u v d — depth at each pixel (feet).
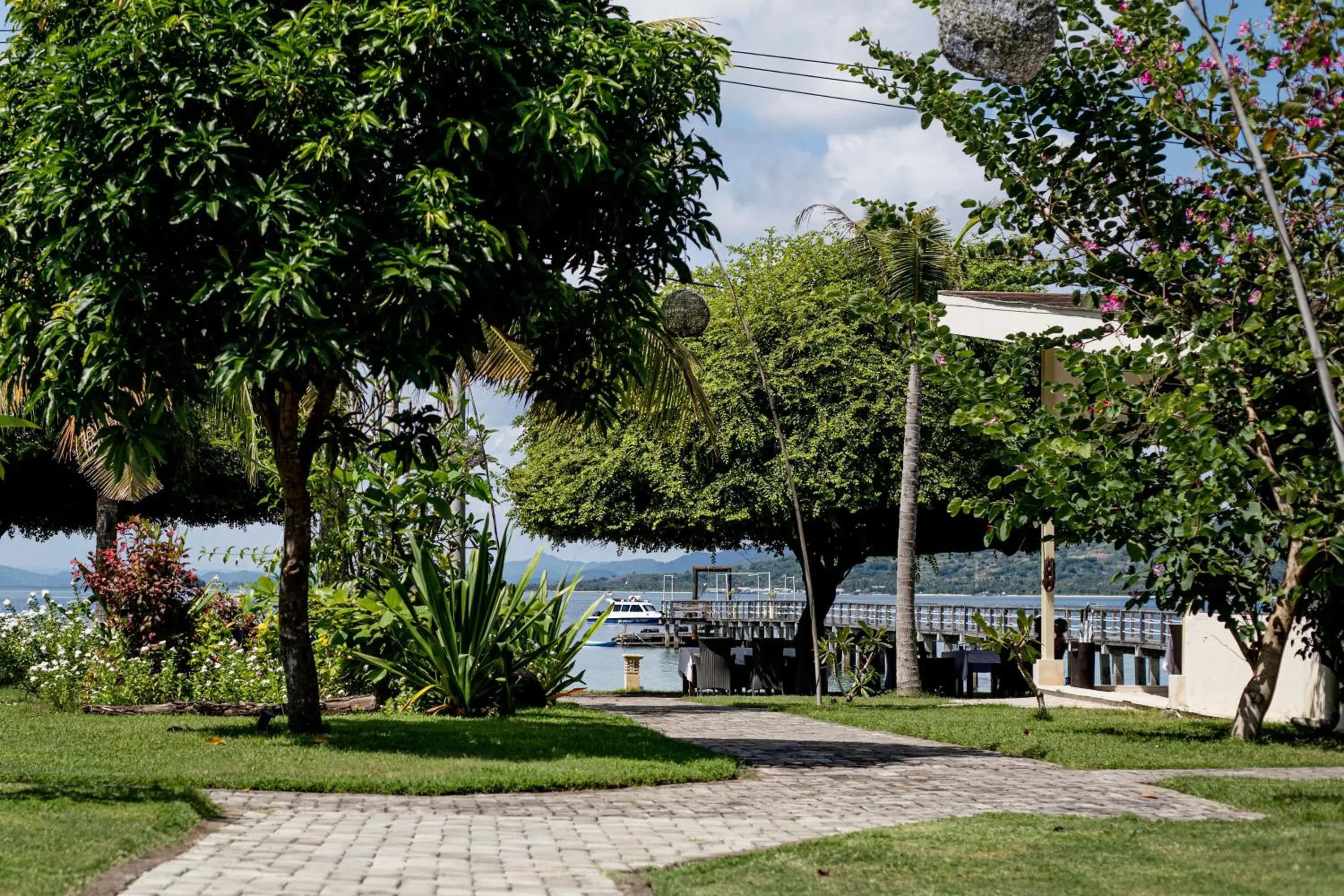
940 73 42.24
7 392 42.06
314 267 31.19
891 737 44.14
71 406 33.63
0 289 36.04
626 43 36.19
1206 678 52.44
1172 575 40.34
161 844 20.76
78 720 41.16
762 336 99.09
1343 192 37.24
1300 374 38.06
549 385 39.96
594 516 104.58
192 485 107.14
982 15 22.99
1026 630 52.01
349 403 52.95
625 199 36.88
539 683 52.60
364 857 20.58
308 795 27.40
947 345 40.68
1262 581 39.19
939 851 21.33
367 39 33.37
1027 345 41.93
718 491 98.84
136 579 51.16
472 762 32.37
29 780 26.91
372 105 33.09
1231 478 37.70
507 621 49.14
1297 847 20.62
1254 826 23.56
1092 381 38.75
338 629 49.08
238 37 33.42
